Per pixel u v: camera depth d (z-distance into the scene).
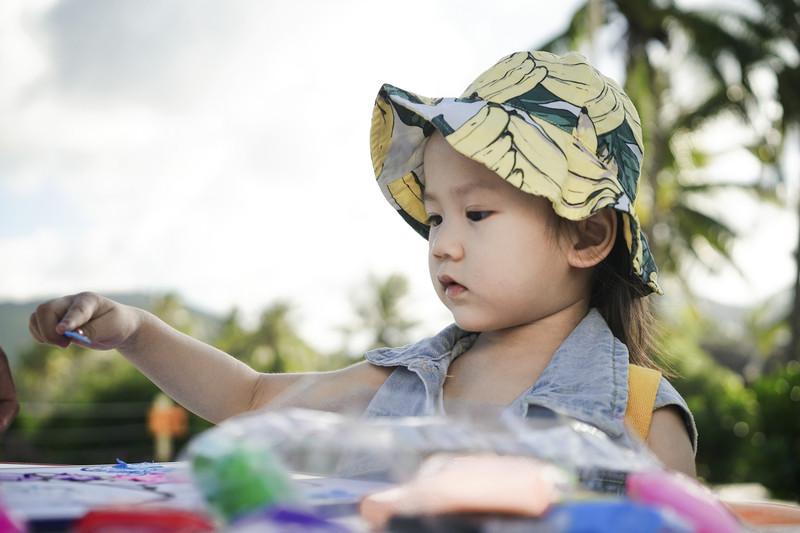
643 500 0.44
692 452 0.93
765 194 14.48
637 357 1.08
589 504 0.41
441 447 0.48
